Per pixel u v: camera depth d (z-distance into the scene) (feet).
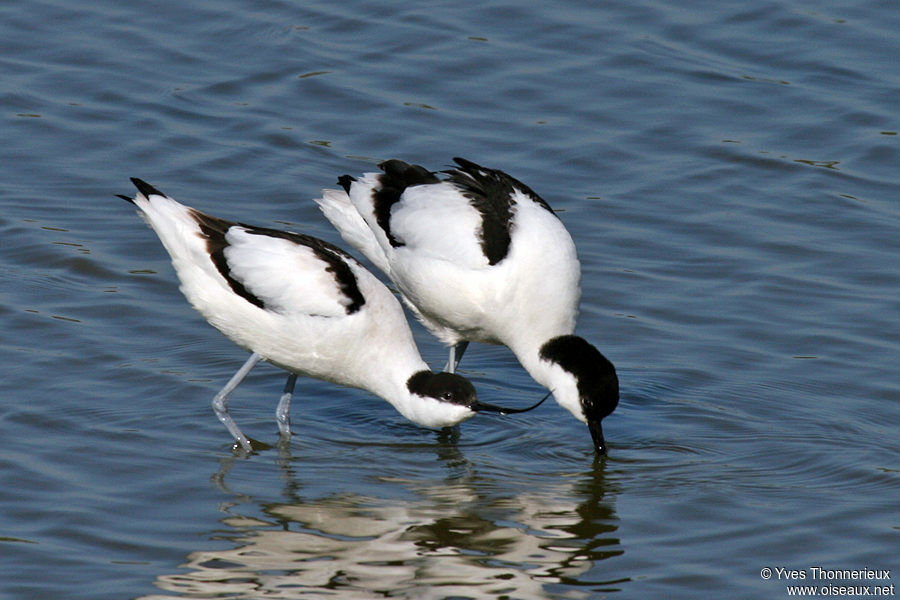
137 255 48.85
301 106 58.44
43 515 34.24
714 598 31.48
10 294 45.60
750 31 64.23
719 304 47.19
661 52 62.64
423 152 55.47
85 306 45.52
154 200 39.40
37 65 60.08
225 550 33.06
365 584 31.63
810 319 46.11
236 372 42.78
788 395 42.16
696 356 44.39
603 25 64.64
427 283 41.34
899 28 64.03
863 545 33.99
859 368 43.32
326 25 64.13
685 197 53.52
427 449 39.88
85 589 31.09
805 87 60.18
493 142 56.34
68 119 56.54
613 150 56.18
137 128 56.34
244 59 61.36
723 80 60.70
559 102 59.21
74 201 51.52
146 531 33.88
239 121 57.21
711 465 38.65
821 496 36.65
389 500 36.24
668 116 58.39
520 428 41.47
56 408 39.78
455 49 62.49
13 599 30.55
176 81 59.62
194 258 38.68
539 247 40.57
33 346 42.91
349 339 38.78
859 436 39.88
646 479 37.88
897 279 48.34
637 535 34.53
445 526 34.76
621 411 41.73
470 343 47.50
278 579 31.73
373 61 61.62
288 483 37.04
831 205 53.01
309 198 52.65
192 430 39.86
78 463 37.11
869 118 58.03
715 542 34.17
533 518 35.35
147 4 65.21
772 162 55.57
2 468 36.35
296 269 38.37
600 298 47.57
